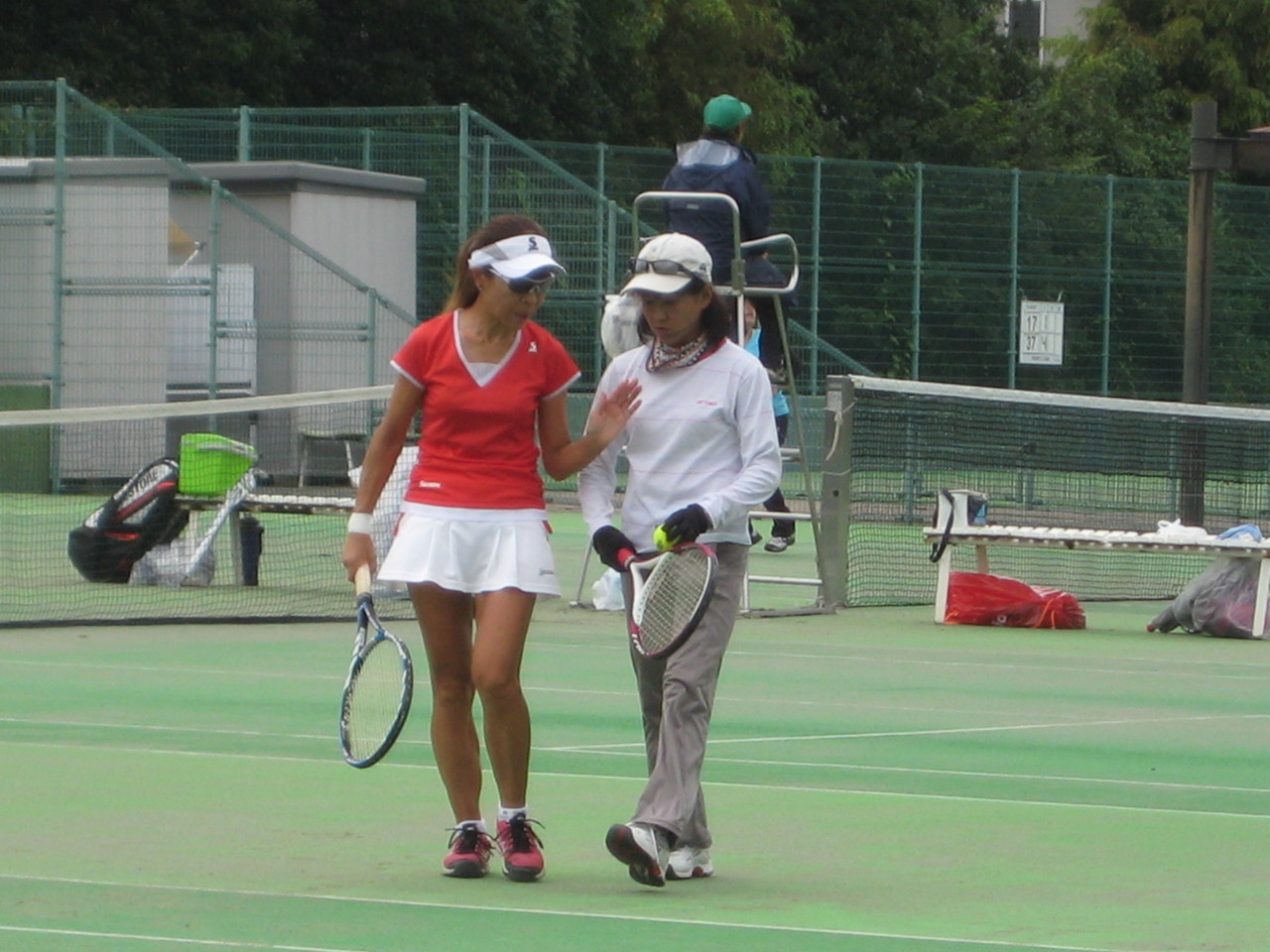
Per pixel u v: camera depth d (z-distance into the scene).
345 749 16.62
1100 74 135.88
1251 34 139.38
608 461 18.02
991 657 34.62
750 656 33.97
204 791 21.25
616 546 17.34
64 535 52.19
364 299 69.06
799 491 71.00
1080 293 79.69
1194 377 53.03
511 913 16.09
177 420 66.69
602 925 15.71
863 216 77.00
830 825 20.05
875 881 17.56
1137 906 16.69
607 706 27.81
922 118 137.00
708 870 17.66
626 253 72.81
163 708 27.00
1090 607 44.94
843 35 135.00
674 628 16.78
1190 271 53.06
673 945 15.07
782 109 121.12
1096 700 29.75
